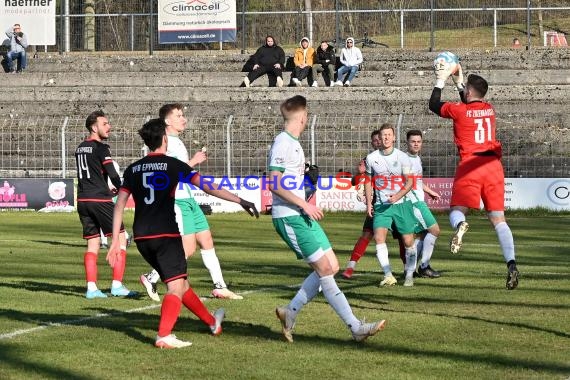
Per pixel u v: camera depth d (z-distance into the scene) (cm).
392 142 2430
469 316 1877
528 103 6500
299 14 8106
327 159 5675
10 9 7475
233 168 5859
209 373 1369
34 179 5466
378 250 2452
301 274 2688
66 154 6003
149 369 1395
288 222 1598
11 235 4066
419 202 2588
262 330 1730
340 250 3475
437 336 1656
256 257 3184
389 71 7219
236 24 8038
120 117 6462
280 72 6956
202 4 7288
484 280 2520
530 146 5853
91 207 2202
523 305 2033
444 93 6706
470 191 2072
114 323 1803
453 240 2020
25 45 7431
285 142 1606
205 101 6838
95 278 2206
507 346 1566
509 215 5188
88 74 7381
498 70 7162
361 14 8175
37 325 1780
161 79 7312
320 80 7169
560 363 1430
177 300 1566
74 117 6494
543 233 4150
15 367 1405
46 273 2706
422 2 8319
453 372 1373
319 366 1416
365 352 1522
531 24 8069
